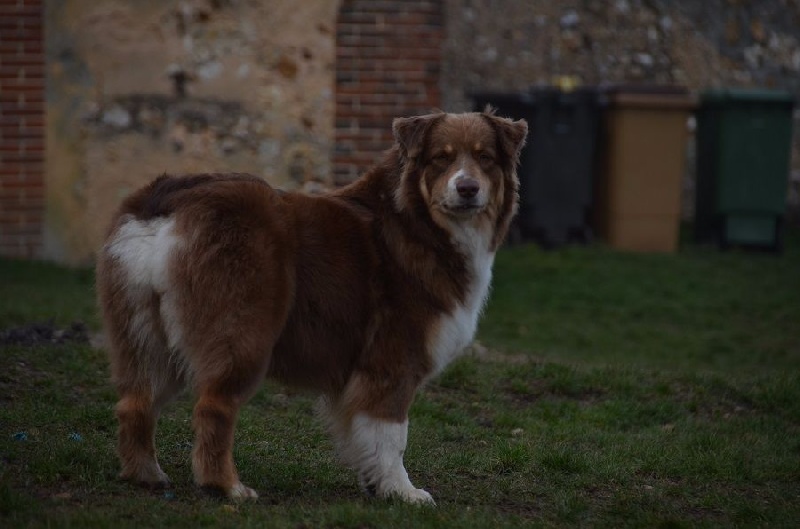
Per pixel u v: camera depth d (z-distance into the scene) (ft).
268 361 19.45
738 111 56.80
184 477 21.22
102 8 45.39
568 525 20.40
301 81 46.34
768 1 68.85
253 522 18.47
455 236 20.72
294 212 20.20
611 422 28.45
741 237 57.82
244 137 46.37
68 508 18.80
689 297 49.14
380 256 20.58
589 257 54.60
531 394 30.50
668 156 56.24
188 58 45.88
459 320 20.84
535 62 66.74
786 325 45.55
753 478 24.30
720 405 30.71
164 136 46.03
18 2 45.73
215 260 18.89
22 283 42.11
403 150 21.09
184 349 19.13
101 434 23.71
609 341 41.70
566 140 55.47
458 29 66.49
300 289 19.97
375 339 20.29
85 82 45.85
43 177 46.75
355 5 46.29
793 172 66.74
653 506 21.84
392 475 20.42
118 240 19.26
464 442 26.03
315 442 25.03
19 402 25.29
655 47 67.62
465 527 19.04
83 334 31.65
